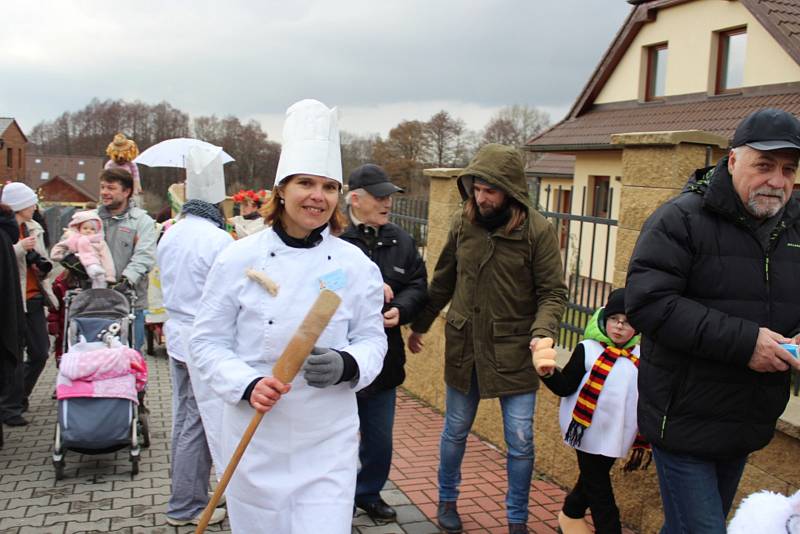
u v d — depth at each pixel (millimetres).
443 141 50188
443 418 6715
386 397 4289
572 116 23328
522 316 4051
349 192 4312
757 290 2754
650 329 2797
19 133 60406
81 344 5262
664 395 2838
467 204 4160
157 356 9242
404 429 6348
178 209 6395
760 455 3668
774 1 16953
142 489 4895
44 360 6453
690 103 19094
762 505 2508
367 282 2801
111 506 4590
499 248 4016
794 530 2414
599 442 3701
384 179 4246
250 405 2553
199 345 2660
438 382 6949
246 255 2643
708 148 4227
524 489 4008
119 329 5434
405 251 4336
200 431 4258
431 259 7137
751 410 2762
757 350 2600
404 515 4523
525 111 58781
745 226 2766
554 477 5156
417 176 49875
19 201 6316
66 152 82688
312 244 2689
